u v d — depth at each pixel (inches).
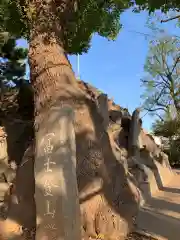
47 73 257.3
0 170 361.4
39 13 288.4
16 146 387.9
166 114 1259.8
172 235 238.1
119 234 232.1
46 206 184.4
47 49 274.4
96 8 451.8
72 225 183.6
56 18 293.6
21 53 634.8
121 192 257.4
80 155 245.3
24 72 634.2
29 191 242.2
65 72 264.2
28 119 440.5
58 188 184.7
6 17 424.8
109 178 251.3
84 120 257.4
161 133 994.7
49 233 180.2
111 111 410.0
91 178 241.0
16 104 482.3
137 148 396.8
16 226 232.5
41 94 248.7
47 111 222.4
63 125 201.5
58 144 196.1
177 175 553.6
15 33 450.9
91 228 222.5
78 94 260.8
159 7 276.1
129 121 421.1
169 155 916.0
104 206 237.0
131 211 253.0
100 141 265.4
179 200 342.0
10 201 248.8
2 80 616.1
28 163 249.8
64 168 189.9
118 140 390.9
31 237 216.1
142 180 350.6
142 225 259.1
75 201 190.7
